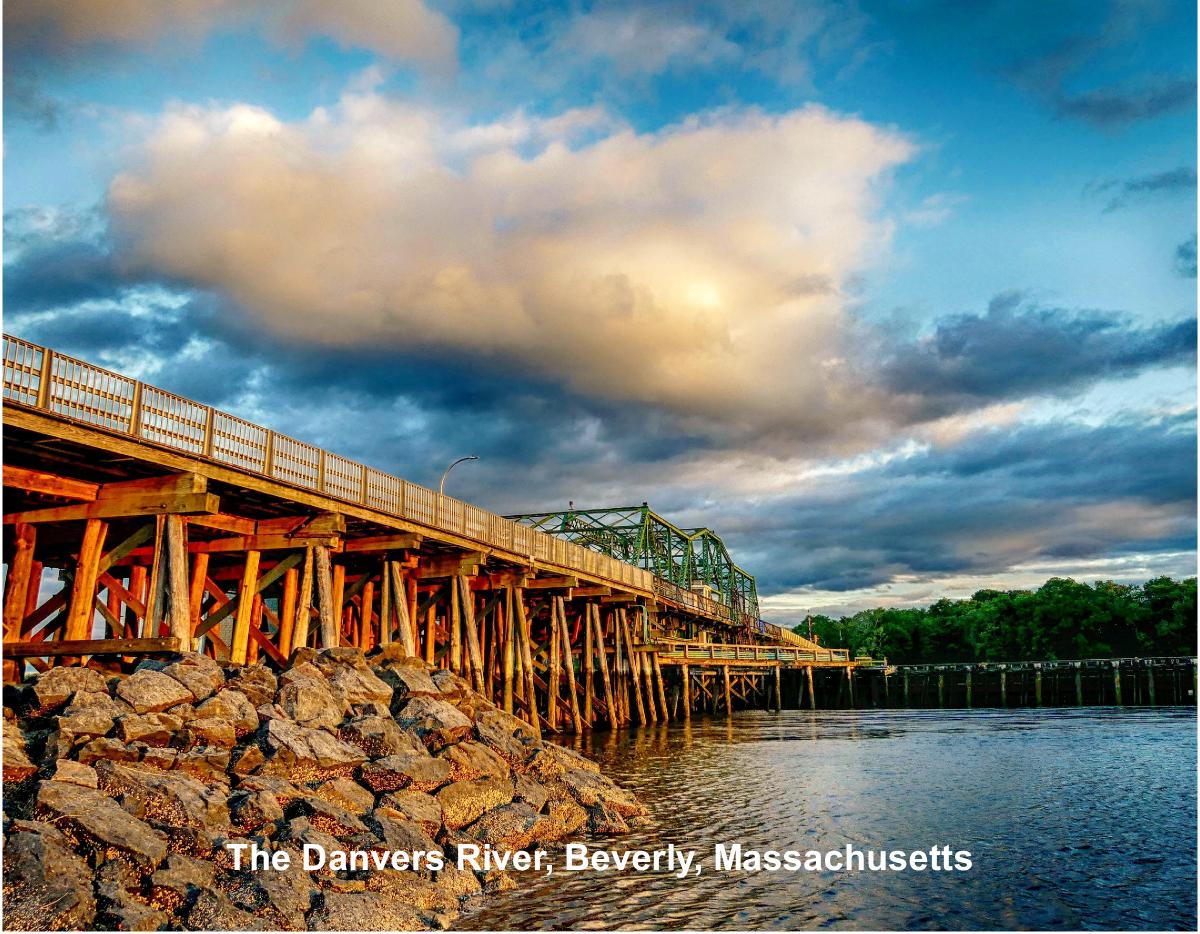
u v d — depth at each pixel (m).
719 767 35.97
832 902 16.14
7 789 13.27
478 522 39.19
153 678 17.67
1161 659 90.69
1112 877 17.94
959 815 24.45
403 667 25.53
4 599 24.22
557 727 49.81
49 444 21.02
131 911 11.35
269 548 29.48
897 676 104.31
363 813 17.02
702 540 110.56
